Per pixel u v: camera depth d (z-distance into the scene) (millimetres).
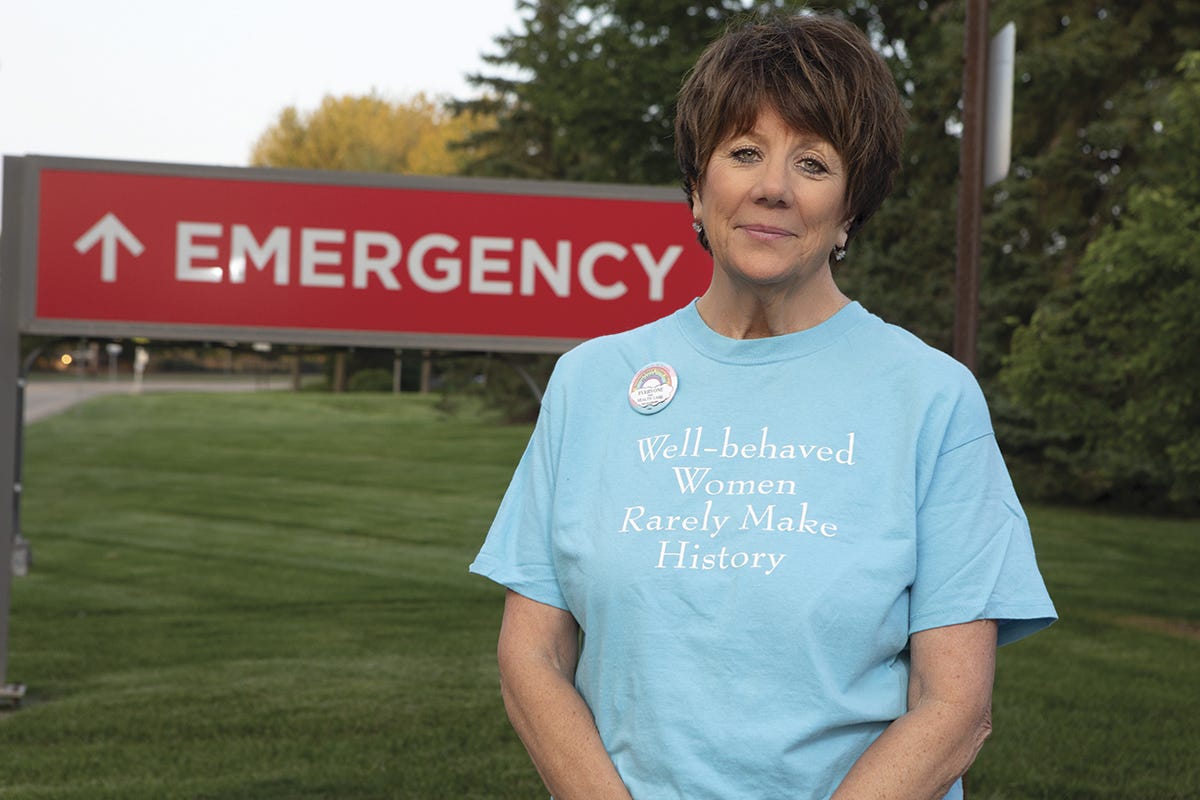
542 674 1349
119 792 5117
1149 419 10398
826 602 1222
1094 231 19469
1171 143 9883
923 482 1274
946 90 17047
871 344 1337
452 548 14602
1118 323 10633
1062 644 8945
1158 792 5195
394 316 6160
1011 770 5480
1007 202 18578
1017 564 1278
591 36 19797
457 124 46844
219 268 6109
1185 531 17281
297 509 18047
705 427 1319
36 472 22688
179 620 9914
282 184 6121
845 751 1232
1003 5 18375
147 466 23781
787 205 1301
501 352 6301
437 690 7316
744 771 1214
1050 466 19875
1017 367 11461
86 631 9352
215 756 5750
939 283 18594
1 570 6602
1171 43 19250
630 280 6211
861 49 1346
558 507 1372
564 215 6184
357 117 49000
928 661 1260
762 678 1222
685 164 1428
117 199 6074
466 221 6160
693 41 18688
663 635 1250
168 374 69125
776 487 1270
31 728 6250
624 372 1394
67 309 6090
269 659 8297
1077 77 18688
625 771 1271
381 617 10125
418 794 5156
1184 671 7988
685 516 1280
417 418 38906
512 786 5262
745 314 1365
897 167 1386
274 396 47312
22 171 6047
